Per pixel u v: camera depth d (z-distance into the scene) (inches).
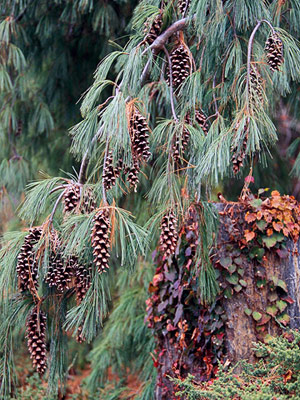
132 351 163.3
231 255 97.3
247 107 81.0
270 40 84.7
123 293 164.2
